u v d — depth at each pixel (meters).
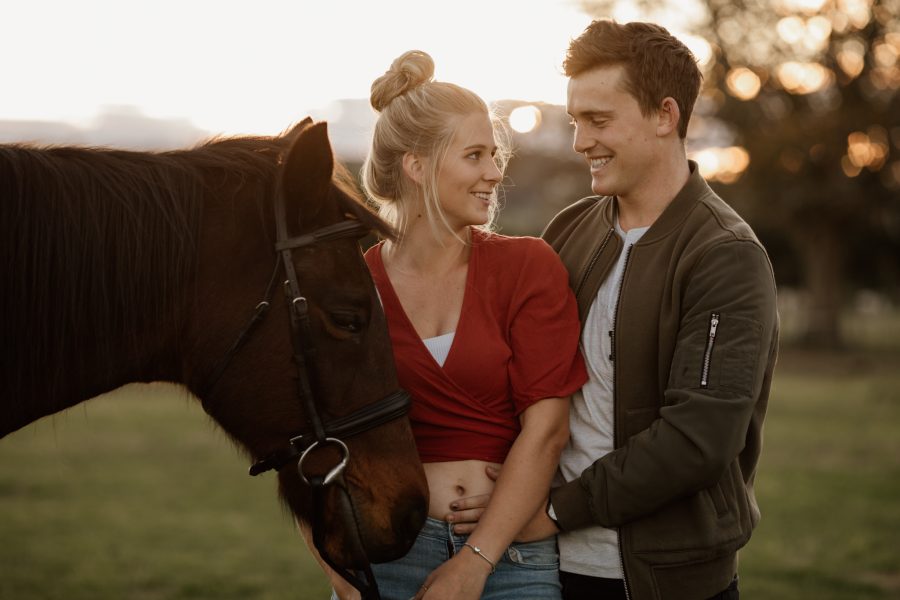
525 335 2.20
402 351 2.20
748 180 24.94
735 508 2.18
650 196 2.31
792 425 11.75
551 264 2.29
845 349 26.73
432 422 2.19
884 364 22.67
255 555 5.92
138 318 1.89
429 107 2.17
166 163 1.95
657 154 2.27
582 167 27.23
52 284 1.82
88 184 1.86
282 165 1.92
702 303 2.10
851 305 43.31
